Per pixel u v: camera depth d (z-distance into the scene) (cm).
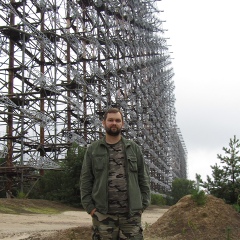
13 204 2877
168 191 9144
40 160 3912
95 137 5262
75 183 3775
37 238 1230
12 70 4247
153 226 1237
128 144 536
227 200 1307
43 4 4653
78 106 4606
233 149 1315
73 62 5447
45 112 4569
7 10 4153
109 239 508
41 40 4328
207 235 1091
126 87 6031
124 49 6059
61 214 2767
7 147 4009
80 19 5588
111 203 513
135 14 6850
